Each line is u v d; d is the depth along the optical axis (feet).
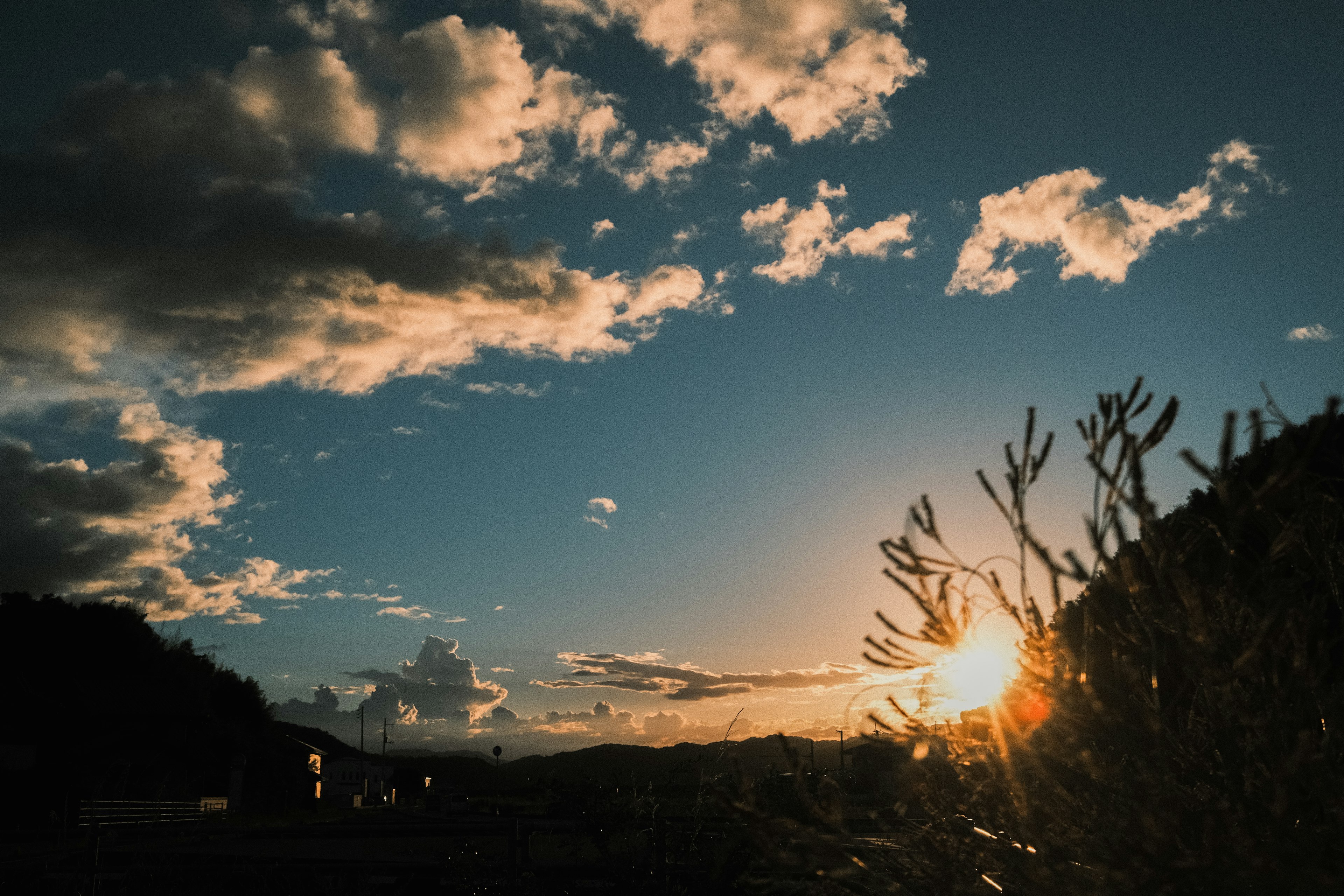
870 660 6.95
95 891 23.20
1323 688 5.65
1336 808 4.94
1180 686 6.21
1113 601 6.07
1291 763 4.77
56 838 29.40
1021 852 6.25
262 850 32.73
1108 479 5.32
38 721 128.57
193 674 194.08
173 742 131.95
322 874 24.70
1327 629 6.20
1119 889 5.13
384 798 273.33
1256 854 4.75
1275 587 5.74
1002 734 6.38
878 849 7.07
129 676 163.32
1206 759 6.13
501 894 21.02
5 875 23.07
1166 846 5.00
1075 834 6.12
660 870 17.90
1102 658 6.52
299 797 168.25
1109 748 6.33
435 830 34.94
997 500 5.87
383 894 24.73
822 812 6.17
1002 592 6.29
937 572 6.47
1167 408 5.16
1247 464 4.80
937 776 7.09
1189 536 5.73
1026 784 6.49
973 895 6.33
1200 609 5.22
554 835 23.03
